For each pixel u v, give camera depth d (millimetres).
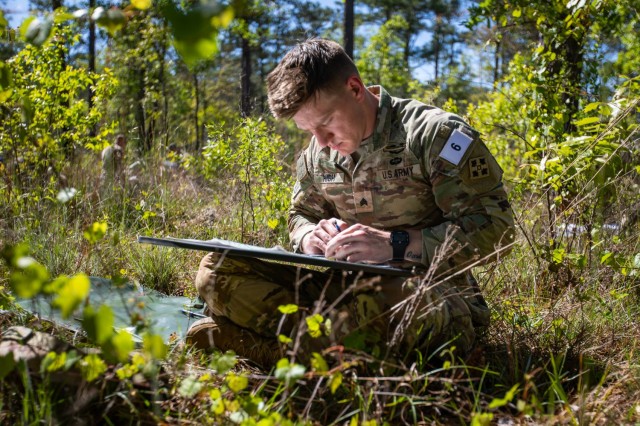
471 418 2021
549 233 3648
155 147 7551
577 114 4449
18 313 2695
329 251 2551
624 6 5082
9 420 1864
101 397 1853
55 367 1767
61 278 1522
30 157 4879
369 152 2646
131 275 4059
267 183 5340
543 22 5094
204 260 2648
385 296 2373
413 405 1996
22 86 6012
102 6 1669
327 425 2053
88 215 4930
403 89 24375
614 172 3490
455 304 2482
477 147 2520
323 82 2447
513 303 3131
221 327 2557
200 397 1953
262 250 2273
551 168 3551
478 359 2521
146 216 4805
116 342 1487
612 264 3174
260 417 1777
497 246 2512
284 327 2475
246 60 26812
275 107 2533
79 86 6559
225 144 5586
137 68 14727
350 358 2234
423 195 2660
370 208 2734
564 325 2975
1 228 4215
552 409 1972
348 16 18938
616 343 2867
